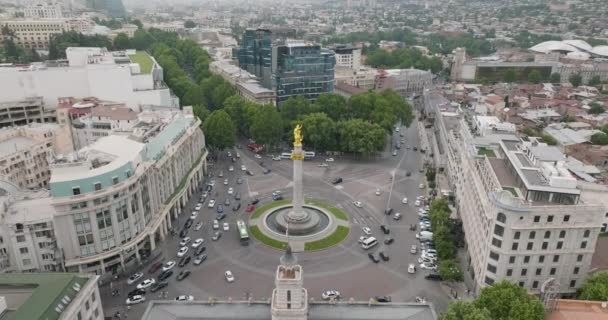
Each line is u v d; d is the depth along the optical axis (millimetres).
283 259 94875
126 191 146625
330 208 195500
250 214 190000
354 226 180625
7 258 134875
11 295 98625
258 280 144875
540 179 131000
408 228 179375
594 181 197250
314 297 136125
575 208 122500
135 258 153750
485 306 109438
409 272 149125
